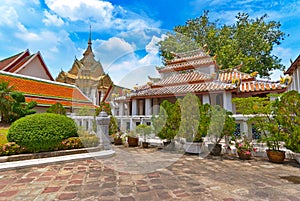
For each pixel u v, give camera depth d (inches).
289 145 171.2
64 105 463.5
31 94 455.2
